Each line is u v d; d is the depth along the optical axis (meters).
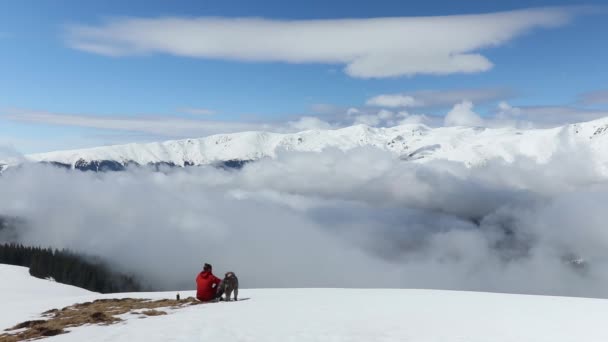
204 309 21.58
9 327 20.05
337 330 15.75
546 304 23.42
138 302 25.66
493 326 16.89
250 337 14.52
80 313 22.28
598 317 19.02
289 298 26.77
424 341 14.17
